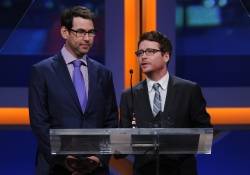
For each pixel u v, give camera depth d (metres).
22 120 11.91
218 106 11.96
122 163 11.85
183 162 7.72
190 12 11.97
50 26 12.05
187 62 11.99
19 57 12.02
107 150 6.60
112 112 8.42
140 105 7.93
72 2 12.02
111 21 11.82
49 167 7.75
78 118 7.92
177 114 7.89
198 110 8.10
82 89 8.06
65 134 6.39
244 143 12.04
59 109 7.92
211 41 12.00
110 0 11.80
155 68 7.89
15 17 12.02
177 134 6.48
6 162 12.16
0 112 11.88
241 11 12.00
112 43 11.84
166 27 11.82
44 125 7.84
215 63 12.01
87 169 7.61
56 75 8.03
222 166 12.12
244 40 12.01
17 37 12.02
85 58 8.28
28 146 12.10
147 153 6.71
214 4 11.99
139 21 11.86
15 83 12.02
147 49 7.85
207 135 6.51
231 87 11.97
